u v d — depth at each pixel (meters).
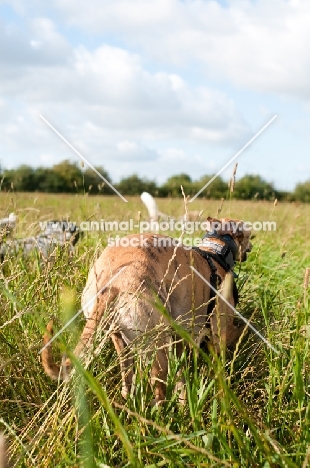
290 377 3.41
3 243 5.08
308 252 7.67
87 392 3.11
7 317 3.96
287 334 3.93
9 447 2.82
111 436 2.95
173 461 2.55
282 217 11.61
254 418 2.91
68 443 2.78
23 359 3.41
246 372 3.46
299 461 2.65
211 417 3.09
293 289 5.63
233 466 2.50
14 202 6.36
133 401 3.27
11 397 3.54
